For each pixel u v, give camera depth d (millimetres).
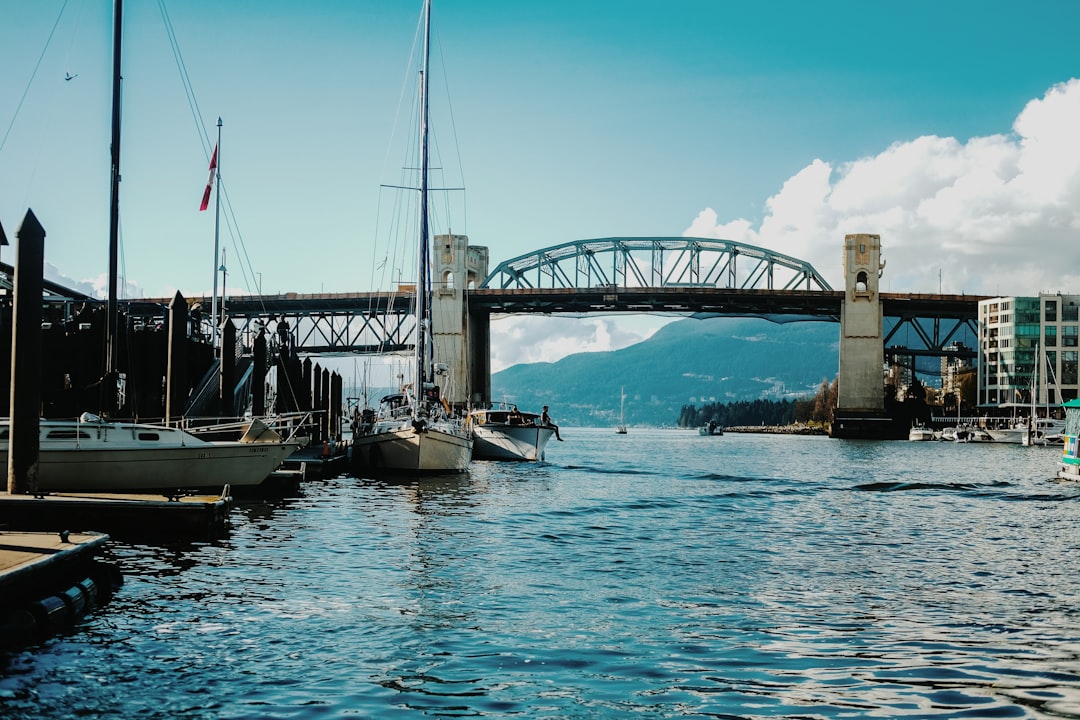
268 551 27250
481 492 49156
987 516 40688
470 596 21406
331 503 41406
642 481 61062
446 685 14820
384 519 35844
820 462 94375
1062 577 25000
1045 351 195250
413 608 20047
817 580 24172
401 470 58250
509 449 85812
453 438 59844
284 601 20516
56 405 46469
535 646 17141
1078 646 17547
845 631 18562
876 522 37969
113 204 41688
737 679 15336
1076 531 35281
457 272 190750
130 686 14492
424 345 65250
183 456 35656
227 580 22750
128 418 43344
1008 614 20234
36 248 24875
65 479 33250
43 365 48281
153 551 26641
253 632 17812
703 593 22219
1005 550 30062
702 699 14320
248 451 37531
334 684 14758
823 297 191375
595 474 67938
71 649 16438
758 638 17922
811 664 16219
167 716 13242
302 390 68500
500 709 13773
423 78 61281
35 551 18844
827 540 32156
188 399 53375
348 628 18219
